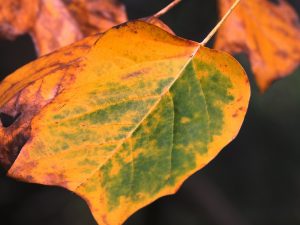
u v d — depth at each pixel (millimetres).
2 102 333
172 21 774
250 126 1679
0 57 830
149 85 317
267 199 1783
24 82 335
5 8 410
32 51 833
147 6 748
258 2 487
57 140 305
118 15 414
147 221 1398
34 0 414
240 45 469
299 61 486
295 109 1626
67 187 303
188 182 1293
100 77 313
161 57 318
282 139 1724
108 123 312
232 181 1709
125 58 315
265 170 1762
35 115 306
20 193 1396
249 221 1742
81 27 410
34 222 1431
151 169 311
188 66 319
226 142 311
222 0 453
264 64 476
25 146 301
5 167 328
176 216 1354
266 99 1600
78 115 309
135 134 313
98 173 307
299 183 1802
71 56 335
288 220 1802
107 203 306
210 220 1311
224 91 316
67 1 414
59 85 328
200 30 783
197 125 315
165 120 316
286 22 497
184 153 313
